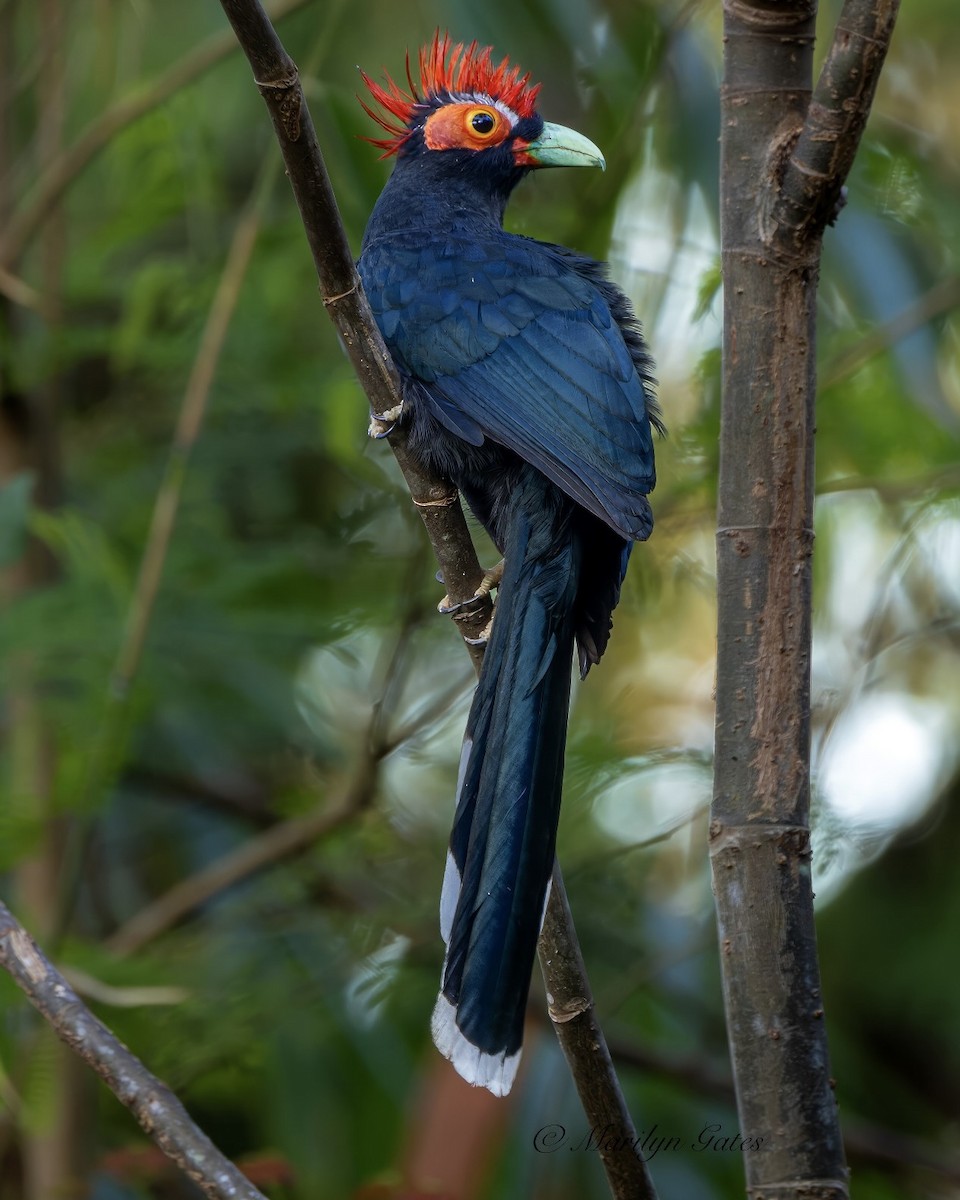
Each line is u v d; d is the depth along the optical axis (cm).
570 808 987
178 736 1229
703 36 1111
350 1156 1101
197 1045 996
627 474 695
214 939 1081
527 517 695
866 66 487
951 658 1277
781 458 513
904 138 1026
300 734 1164
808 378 516
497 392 735
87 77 1223
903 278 995
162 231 1254
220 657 1055
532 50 1035
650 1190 533
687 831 1211
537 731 609
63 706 984
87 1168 1041
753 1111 483
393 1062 1130
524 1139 1070
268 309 1088
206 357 983
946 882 1282
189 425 976
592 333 744
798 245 513
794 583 509
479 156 874
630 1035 1161
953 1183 1130
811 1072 480
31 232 1064
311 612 1071
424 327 760
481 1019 527
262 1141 1164
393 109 910
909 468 1073
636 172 1029
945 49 1220
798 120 520
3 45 1208
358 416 1010
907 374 992
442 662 1187
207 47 1006
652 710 1220
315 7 1084
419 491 640
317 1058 1125
